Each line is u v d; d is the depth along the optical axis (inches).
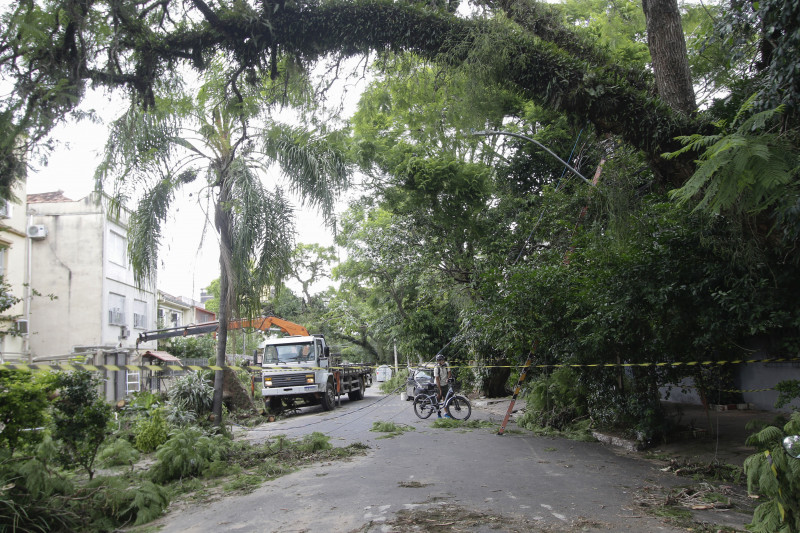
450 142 588.4
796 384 297.9
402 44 376.2
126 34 323.6
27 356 743.1
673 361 373.1
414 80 477.7
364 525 212.7
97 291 920.9
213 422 487.8
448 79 430.9
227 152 481.4
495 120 627.2
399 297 1094.4
